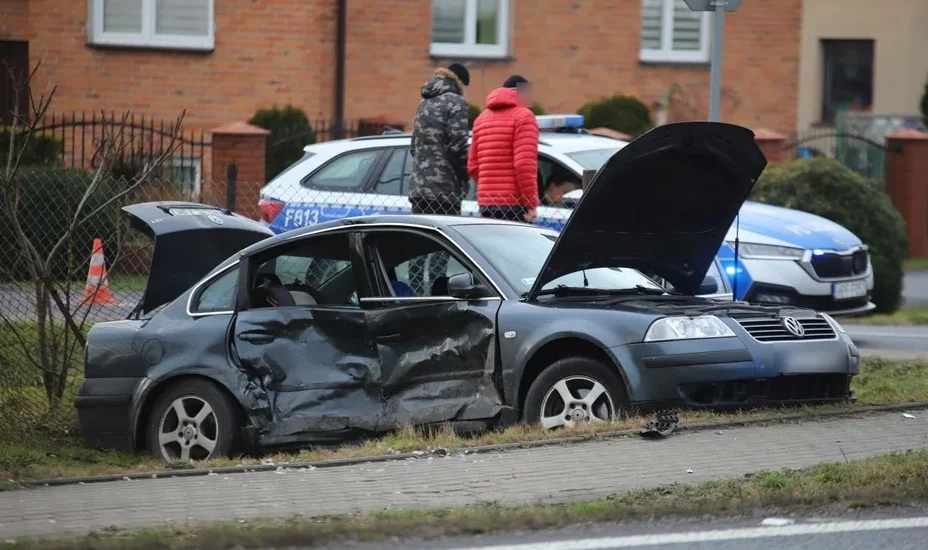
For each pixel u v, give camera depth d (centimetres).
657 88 7650
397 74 7156
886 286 5112
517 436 2502
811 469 2200
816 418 2628
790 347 2639
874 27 10781
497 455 2397
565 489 2139
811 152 7788
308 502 2105
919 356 3869
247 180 5616
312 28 6962
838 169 5184
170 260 3116
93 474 2398
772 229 4159
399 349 2695
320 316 2736
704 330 2564
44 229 3841
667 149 2716
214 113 6881
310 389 2703
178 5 6831
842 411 2678
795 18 7844
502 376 2606
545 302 2648
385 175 4119
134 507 2081
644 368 2519
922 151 7175
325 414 2681
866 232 5103
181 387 2738
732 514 1983
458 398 2636
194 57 6844
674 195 2838
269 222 4231
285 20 6919
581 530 1909
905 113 10706
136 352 2780
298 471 2356
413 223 2762
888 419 2658
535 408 2592
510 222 2923
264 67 6912
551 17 7438
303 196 4194
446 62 7250
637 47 7581
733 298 3123
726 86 7781
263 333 2741
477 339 2634
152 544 1789
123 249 3391
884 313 5169
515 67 7400
